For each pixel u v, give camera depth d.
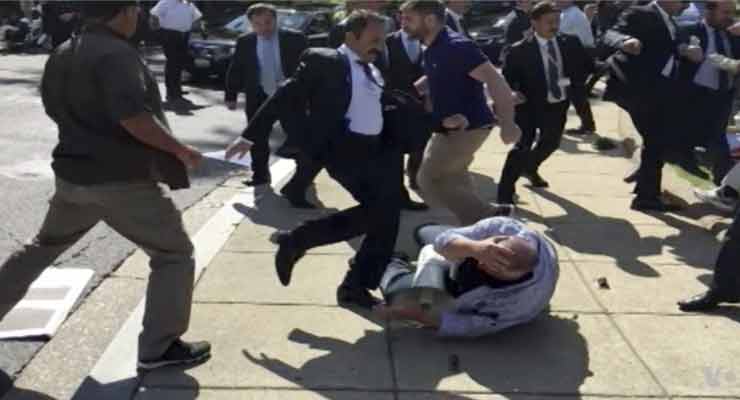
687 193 7.77
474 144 5.96
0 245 6.42
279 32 8.02
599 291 5.57
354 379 4.30
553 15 7.40
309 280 5.62
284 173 8.95
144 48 22.36
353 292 5.20
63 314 5.02
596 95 14.84
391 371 4.40
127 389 4.13
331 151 5.00
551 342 4.78
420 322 4.78
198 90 15.66
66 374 4.32
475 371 4.42
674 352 4.69
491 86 5.63
